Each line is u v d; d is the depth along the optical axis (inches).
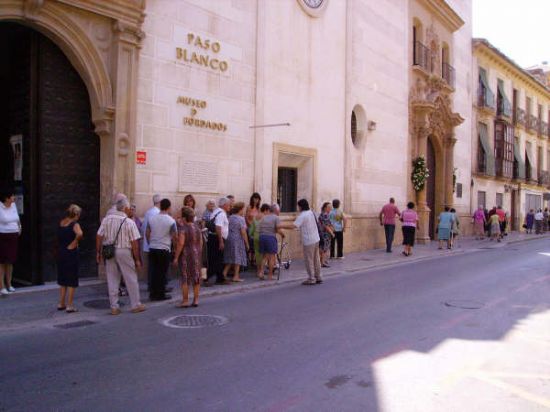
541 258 657.6
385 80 757.9
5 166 383.2
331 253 598.5
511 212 1460.4
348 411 161.8
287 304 334.6
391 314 305.0
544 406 169.0
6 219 324.8
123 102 380.2
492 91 1254.3
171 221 334.0
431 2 890.7
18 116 368.8
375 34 729.0
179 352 223.3
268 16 521.7
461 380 192.4
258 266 438.6
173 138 419.2
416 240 862.5
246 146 495.2
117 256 295.0
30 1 327.3
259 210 473.7
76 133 377.1
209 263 401.7
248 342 240.5
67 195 371.9
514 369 206.8
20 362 207.8
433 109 862.5
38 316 283.0
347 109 656.4
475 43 1126.4
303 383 186.1
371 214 719.1
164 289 337.4
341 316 298.4
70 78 374.0
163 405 164.9
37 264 356.5
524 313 312.5
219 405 165.2
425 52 892.0
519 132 1467.8
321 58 607.8
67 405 164.4
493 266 560.7
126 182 382.6
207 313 303.9
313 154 592.1
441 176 981.2
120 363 207.3
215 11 457.7
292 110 559.5
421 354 224.5
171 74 417.1
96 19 368.5
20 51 366.0
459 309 321.4
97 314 294.5
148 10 397.7
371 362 211.9
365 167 702.5
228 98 472.4
